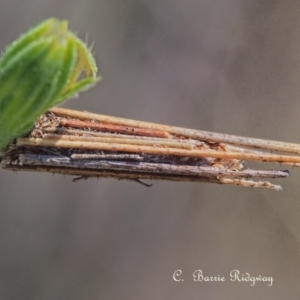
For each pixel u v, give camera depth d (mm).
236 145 162
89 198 252
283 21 250
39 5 226
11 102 148
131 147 158
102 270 251
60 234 247
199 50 248
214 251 264
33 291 238
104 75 232
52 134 157
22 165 157
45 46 146
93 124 159
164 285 258
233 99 248
